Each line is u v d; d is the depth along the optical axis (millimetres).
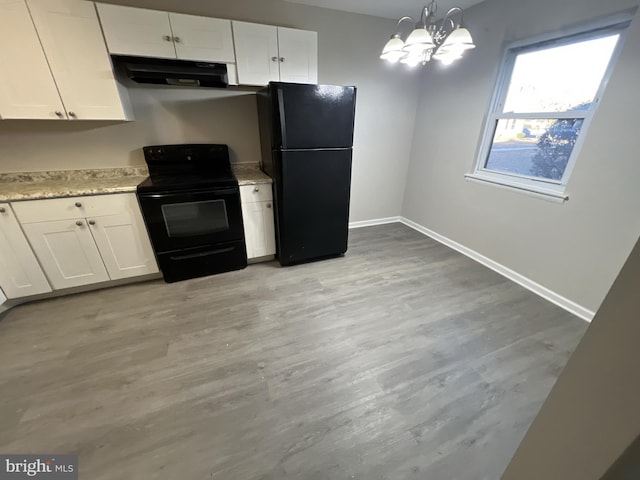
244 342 1781
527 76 2289
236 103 2631
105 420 1307
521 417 1343
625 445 495
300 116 2191
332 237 2758
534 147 2303
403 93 3271
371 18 2826
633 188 1670
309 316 2025
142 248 2264
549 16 1985
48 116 1899
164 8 2152
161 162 2467
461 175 2906
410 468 1142
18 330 1855
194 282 2436
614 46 1752
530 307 2133
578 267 2008
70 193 1912
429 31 1601
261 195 2494
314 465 1146
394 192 3801
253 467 1138
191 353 1692
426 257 2926
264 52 2273
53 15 1710
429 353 1708
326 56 2791
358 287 2387
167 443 1218
